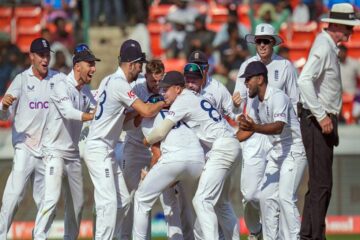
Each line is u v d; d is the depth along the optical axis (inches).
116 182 1398.9
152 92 1465.3
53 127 1435.8
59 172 1428.4
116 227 1402.6
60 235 1984.5
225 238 1430.9
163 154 1347.2
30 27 2979.8
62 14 2979.8
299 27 2856.8
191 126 1352.1
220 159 1337.4
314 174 1315.2
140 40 2783.0
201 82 1386.6
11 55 2610.7
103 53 2792.8
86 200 1994.3
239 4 2974.9
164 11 2997.0
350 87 2524.6
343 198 2058.3
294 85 1523.1
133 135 1488.7
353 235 2038.6
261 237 1549.0
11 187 1455.5
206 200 1334.9
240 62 2541.8
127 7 2839.6
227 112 1502.2
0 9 2997.0
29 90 1462.8
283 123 1343.5
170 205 1434.5
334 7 1312.7
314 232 1311.5
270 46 1502.2
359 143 2063.2
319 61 1290.6
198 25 2711.6
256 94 1375.5
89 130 1411.2
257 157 1494.8
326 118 1293.1
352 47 2859.3
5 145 2020.2
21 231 1999.3
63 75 1493.6
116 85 1349.7
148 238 1389.0
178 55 2728.8
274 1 2829.7
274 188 1423.5
